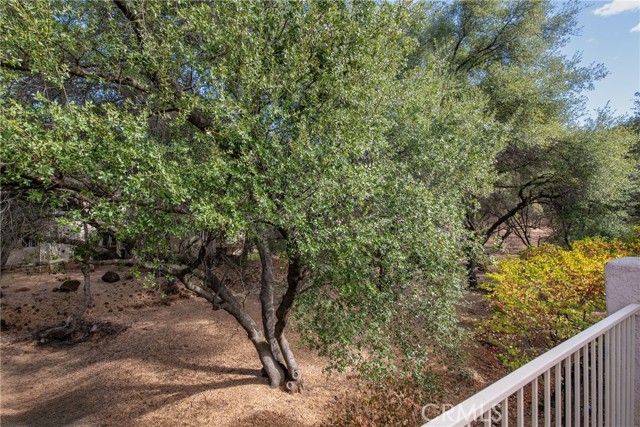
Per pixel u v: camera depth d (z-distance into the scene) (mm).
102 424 4902
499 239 4602
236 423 4727
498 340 6027
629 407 2215
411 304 3914
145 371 6348
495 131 6258
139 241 3674
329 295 4164
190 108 3455
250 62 3422
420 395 4293
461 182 5277
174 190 2721
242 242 4898
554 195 10781
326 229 3150
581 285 5008
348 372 6070
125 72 3695
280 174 3250
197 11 3406
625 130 10469
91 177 2832
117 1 3695
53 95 4016
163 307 9742
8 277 12102
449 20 11680
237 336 7551
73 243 4367
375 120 4027
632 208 10953
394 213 3615
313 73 3961
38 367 7023
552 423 3930
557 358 1550
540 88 10148
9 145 2439
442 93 6504
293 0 3648
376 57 4219
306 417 4871
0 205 4074
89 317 9109
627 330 2230
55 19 3205
